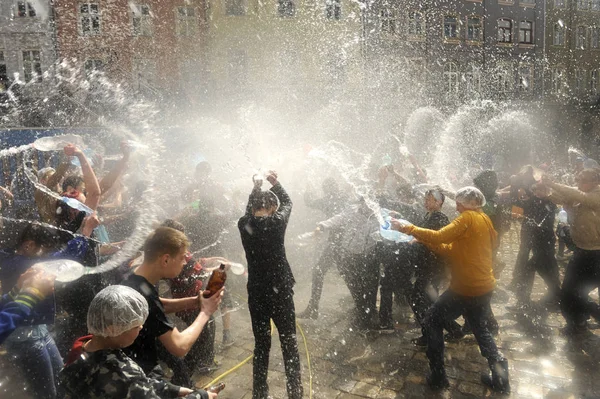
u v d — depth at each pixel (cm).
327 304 519
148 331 220
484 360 388
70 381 178
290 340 330
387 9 2398
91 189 328
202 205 458
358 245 440
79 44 1911
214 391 204
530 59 3030
